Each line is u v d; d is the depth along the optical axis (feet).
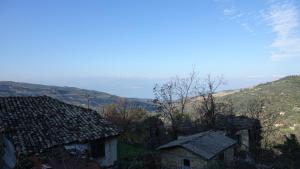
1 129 65.26
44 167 52.08
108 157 75.20
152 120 133.08
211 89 142.20
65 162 53.78
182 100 142.41
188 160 79.20
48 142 64.18
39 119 73.20
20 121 70.18
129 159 81.20
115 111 145.38
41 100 84.74
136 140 122.62
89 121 78.54
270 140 148.56
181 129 135.13
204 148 81.20
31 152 59.82
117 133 76.43
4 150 67.56
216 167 74.84
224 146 88.38
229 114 146.30
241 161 86.02
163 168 82.02
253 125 140.97
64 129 71.20
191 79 146.61
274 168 90.53
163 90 140.77
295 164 106.73
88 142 70.64
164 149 83.41
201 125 137.69
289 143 141.18
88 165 57.11
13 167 60.85
